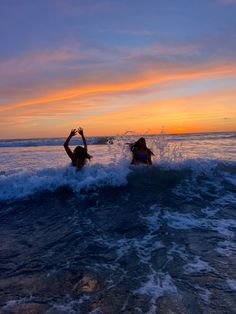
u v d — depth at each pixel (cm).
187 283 447
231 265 497
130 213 770
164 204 822
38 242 623
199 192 897
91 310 393
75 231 673
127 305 400
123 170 972
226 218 723
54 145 4031
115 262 522
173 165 1008
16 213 809
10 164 1817
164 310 387
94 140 4231
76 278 473
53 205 848
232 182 953
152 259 527
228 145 2781
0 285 461
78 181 935
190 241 595
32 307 403
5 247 603
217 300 404
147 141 1159
